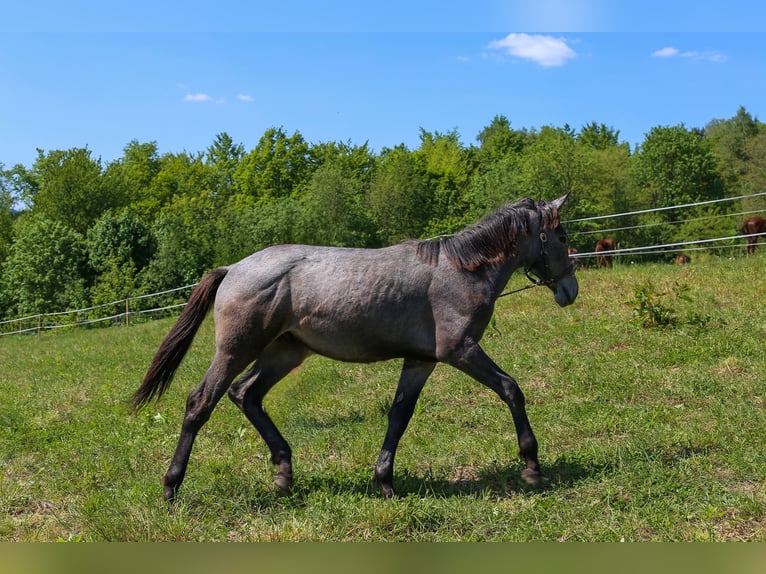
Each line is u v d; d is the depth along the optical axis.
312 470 6.04
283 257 5.41
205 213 46.59
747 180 49.06
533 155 42.56
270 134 58.44
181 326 5.56
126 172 67.06
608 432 6.62
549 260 5.92
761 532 4.40
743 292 11.71
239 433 7.14
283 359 5.83
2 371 14.31
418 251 5.46
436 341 5.36
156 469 6.27
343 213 45.34
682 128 45.34
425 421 7.35
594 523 4.66
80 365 13.45
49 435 7.65
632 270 14.99
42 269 45.59
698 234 37.06
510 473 5.73
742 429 6.20
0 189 65.44
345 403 8.32
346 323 5.29
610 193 40.28
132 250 45.56
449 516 4.83
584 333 10.19
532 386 8.27
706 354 8.65
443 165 59.06
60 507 5.49
